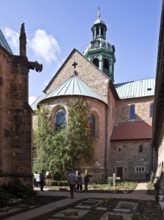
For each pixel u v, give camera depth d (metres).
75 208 13.15
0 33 19.38
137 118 47.88
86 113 34.41
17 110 17.75
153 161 41.53
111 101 45.38
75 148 31.80
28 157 17.30
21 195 15.70
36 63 19.09
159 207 13.60
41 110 35.69
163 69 8.84
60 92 36.44
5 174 16.45
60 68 45.84
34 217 10.84
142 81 52.53
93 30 53.31
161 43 7.45
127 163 42.84
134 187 26.91
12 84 18.02
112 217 10.80
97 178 35.56
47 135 33.41
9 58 18.08
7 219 10.47
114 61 54.00
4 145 16.86
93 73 42.72
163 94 12.36
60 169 31.19
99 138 37.66
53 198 16.94
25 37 18.77
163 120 16.81
